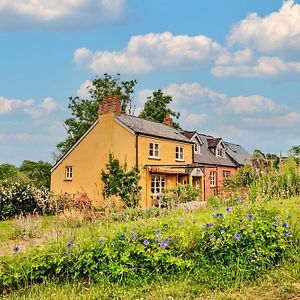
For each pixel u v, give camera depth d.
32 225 12.20
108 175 31.91
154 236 7.25
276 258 7.05
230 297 5.82
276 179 14.08
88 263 6.89
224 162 46.09
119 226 8.05
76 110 53.16
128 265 6.84
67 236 8.13
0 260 7.08
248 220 7.26
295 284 6.12
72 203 19.69
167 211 9.91
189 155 38.84
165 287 6.36
